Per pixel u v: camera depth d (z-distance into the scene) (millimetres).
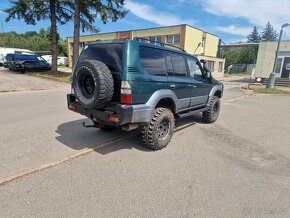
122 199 2943
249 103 11359
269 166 4047
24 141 4820
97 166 3812
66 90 14000
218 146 4965
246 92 16406
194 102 5930
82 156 4184
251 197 3082
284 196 3131
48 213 2633
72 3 19531
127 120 3920
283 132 6219
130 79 3877
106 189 3152
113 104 3957
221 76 36688
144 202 2898
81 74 4102
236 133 5992
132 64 3918
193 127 6430
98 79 3783
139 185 3283
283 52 22766
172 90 4848
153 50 4422
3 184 3182
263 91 16578
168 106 5070
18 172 3516
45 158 4035
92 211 2693
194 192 3158
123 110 3830
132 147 4699
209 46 36594
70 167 3740
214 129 6305
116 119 3893
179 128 6281
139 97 4070
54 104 9094
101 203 2848
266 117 8086
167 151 4578
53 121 6422
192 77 5781
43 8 20219
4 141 4797
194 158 4281
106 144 4770
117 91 3986
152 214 2682
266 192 3213
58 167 3725
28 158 4012
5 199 2861
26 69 21922
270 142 5355
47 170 3615
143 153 4422
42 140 4902
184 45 30672
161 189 3203
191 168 3865
